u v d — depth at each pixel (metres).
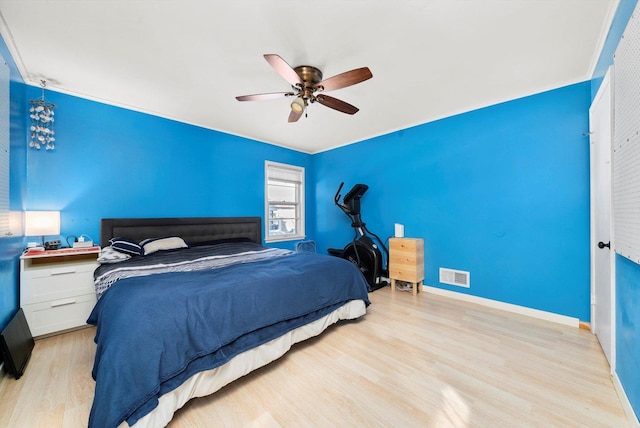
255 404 1.48
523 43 1.94
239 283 1.79
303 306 2.03
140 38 1.90
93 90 2.69
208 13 1.66
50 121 2.61
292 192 5.16
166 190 3.44
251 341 1.67
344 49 2.01
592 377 1.68
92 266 2.47
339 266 2.53
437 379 1.68
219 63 2.21
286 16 1.68
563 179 2.53
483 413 1.39
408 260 3.47
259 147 4.52
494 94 2.79
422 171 3.63
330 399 1.51
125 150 3.10
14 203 2.10
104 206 2.95
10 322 1.84
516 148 2.81
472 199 3.15
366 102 2.99
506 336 2.26
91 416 1.09
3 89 1.80
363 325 2.51
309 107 3.14
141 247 2.79
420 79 2.48
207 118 3.51
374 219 4.24
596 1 1.56
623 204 1.42
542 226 2.65
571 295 2.49
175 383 1.31
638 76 1.19
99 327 1.50
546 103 2.62
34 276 2.18
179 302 1.48
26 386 1.61
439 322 2.57
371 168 4.28
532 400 1.49
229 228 4.07
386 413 1.40
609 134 1.75
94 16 1.68
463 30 1.81
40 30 1.80
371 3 1.58
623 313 1.49
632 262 1.35
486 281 3.05
